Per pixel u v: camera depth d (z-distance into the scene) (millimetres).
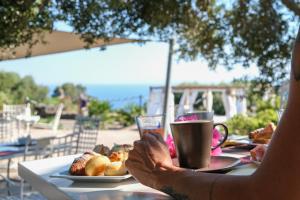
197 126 917
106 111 11734
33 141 3623
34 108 13078
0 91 16328
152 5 4832
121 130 10164
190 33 5500
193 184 727
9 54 4488
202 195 695
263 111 6457
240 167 1014
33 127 10023
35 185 1018
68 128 10234
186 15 5176
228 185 667
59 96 17750
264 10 5457
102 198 801
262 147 1041
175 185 757
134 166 856
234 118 5625
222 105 9039
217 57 5668
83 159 977
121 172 938
